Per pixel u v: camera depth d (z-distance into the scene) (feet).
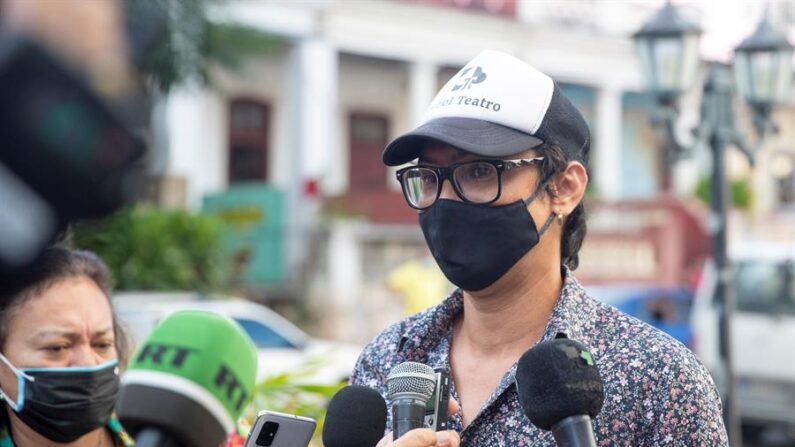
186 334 6.93
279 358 28.50
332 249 52.37
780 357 31.50
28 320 6.34
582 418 4.80
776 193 78.38
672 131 22.90
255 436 5.65
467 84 6.17
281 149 59.77
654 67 22.66
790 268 31.96
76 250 6.82
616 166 71.67
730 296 22.21
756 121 23.63
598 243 61.57
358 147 65.46
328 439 5.72
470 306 6.47
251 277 52.49
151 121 1.55
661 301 41.91
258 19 54.95
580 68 70.13
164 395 6.67
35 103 1.40
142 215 33.63
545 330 6.05
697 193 71.46
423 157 6.17
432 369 5.52
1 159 1.43
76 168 1.45
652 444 5.56
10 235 1.48
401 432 5.22
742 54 23.22
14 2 1.39
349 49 59.93
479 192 5.95
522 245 5.99
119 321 7.59
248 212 51.24
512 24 65.98
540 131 6.01
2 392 6.46
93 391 6.43
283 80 59.77
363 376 6.80
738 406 32.09
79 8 1.41
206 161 57.47
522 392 4.98
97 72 1.43
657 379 5.64
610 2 70.74
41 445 6.65
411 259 54.65
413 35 62.18
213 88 28.19
